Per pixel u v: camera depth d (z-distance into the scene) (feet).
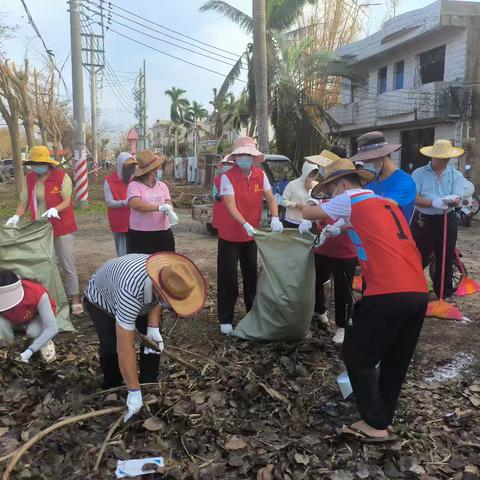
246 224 14.57
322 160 16.99
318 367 13.33
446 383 12.86
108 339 10.99
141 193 15.26
